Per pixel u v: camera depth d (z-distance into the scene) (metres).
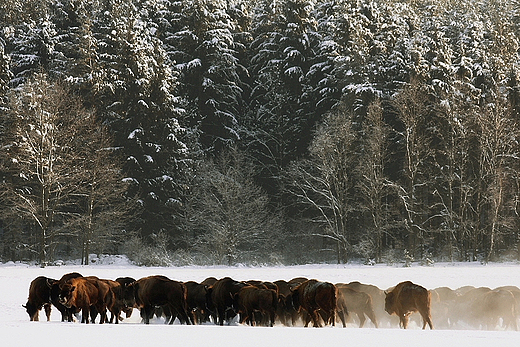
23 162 51.16
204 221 55.75
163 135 57.28
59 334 13.20
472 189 55.06
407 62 57.72
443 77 55.84
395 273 38.56
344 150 55.28
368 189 54.72
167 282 18.77
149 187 56.25
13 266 49.84
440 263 51.22
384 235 59.59
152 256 50.34
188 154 58.94
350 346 11.27
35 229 57.12
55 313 22.59
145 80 56.47
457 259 54.81
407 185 56.81
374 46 59.53
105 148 52.88
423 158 54.34
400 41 59.91
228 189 55.91
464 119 55.62
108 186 52.28
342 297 19.09
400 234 59.50
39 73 55.88
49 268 45.94
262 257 55.50
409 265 48.09
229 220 54.47
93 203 54.75
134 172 55.97
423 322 18.81
